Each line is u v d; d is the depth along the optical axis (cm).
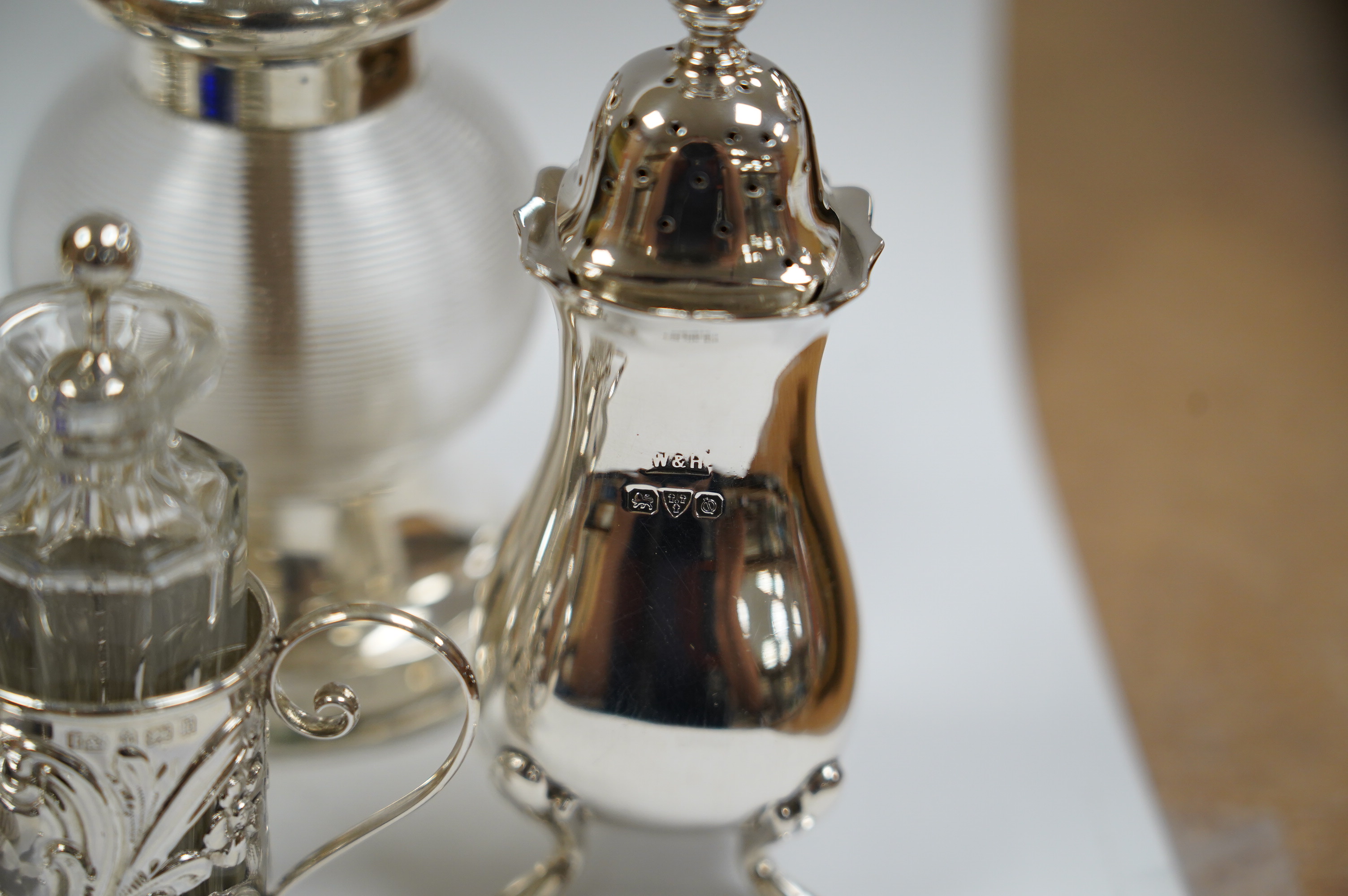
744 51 43
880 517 61
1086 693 55
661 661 44
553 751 45
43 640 41
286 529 53
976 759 53
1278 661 60
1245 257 93
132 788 42
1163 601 62
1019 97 112
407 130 49
